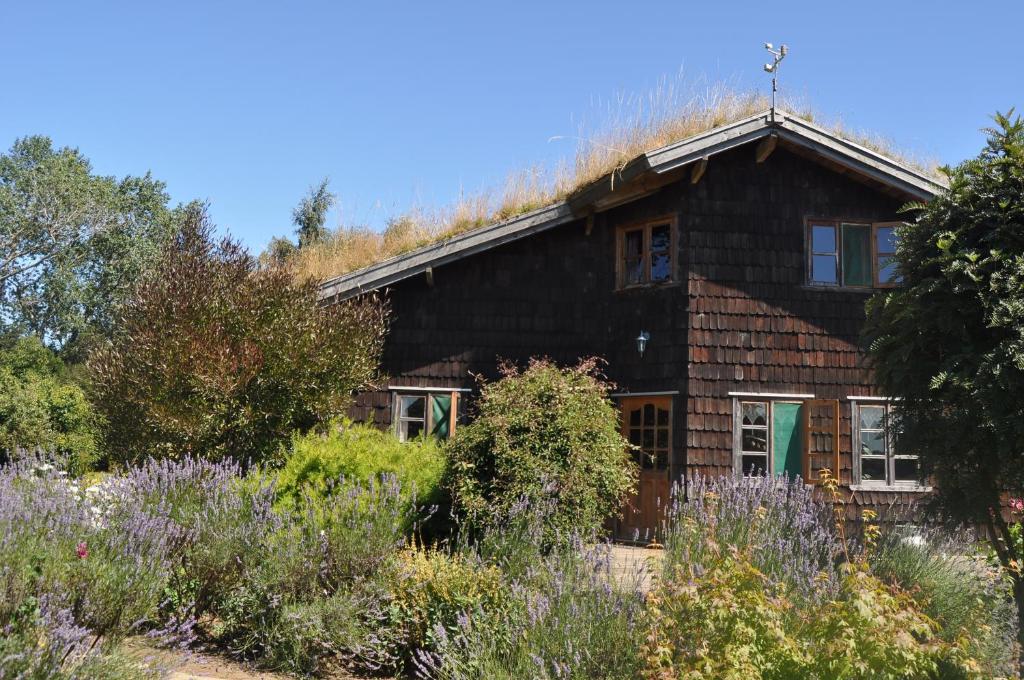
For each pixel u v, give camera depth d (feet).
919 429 22.71
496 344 43.78
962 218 22.38
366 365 38.06
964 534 23.85
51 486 21.13
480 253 44.32
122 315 36.29
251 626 20.36
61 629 14.74
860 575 15.30
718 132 39.52
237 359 33.94
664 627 15.58
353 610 19.94
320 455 28.55
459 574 20.39
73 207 129.59
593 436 29.45
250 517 22.27
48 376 93.50
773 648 14.28
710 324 40.19
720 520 21.25
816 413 40.04
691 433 39.27
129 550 18.66
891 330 23.71
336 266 47.26
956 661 15.78
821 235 41.75
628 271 43.50
